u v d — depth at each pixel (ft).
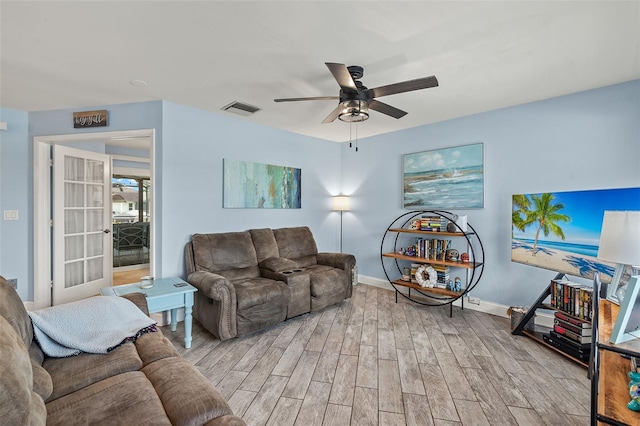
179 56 7.41
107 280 14.35
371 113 11.88
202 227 11.49
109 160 14.60
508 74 8.35
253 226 13.25
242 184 12.74
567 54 7.27
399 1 5.45
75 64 7.82
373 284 15.61
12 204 11.41
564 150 9.84
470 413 6.07
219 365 7.82
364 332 9.90
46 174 11.78
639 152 8.52
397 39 6.66
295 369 7.65
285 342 9.17
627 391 4.81
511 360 8.14
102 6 5.56
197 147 11.30
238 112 11.68
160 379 4.50
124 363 4.89
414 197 13.89
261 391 6.74
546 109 10.22
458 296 11.35
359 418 5.93
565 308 8.45
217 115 11.90
